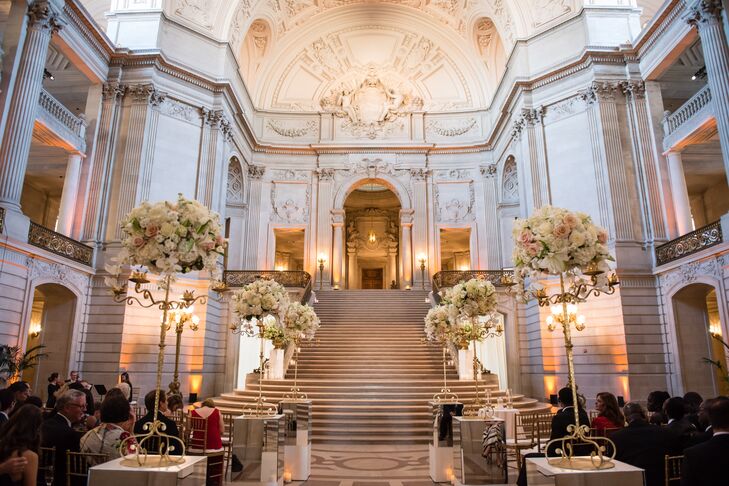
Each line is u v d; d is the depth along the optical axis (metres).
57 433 3.77
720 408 2.76
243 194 21.23
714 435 2.76
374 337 14.90
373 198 28.11
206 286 15.30
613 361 13.11
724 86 10.63
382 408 10.77
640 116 14.34
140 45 15.58
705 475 2.65
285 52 23.14
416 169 22.14
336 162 22.38
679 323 12.48
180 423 6.27
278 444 5.93
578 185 14.97
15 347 9.91
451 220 21.62
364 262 28.88
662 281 12.98
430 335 9.47
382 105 23.05
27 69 11.28
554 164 15.71
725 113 10.58
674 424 4.50
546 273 3.68
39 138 13.23
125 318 13.45
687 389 12.15
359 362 13.32
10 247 10.41
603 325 13.42
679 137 13.10
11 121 10.88
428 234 21.58
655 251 13.23
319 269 21.19
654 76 14.29
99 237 14.03
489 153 21.97
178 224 3.51
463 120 22.67
